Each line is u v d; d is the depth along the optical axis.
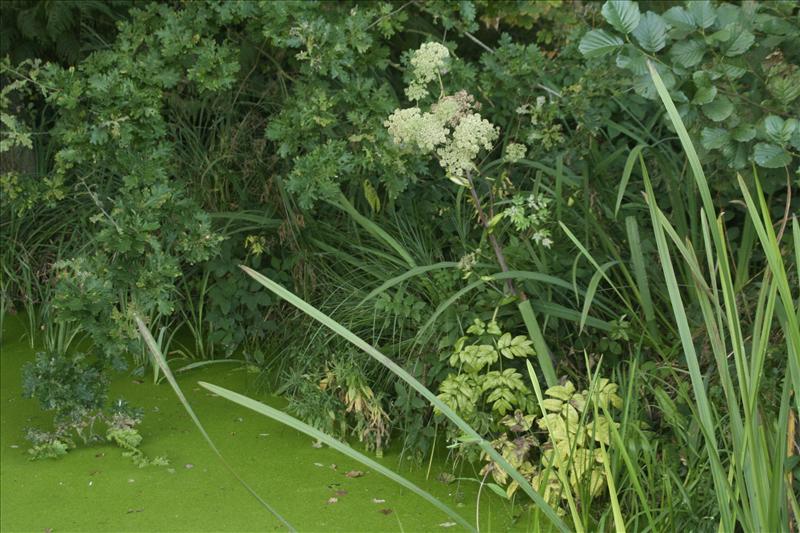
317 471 3.73
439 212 4.40
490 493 3.55
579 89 4.38
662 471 3.14
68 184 5.27
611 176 4.43
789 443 2.60
